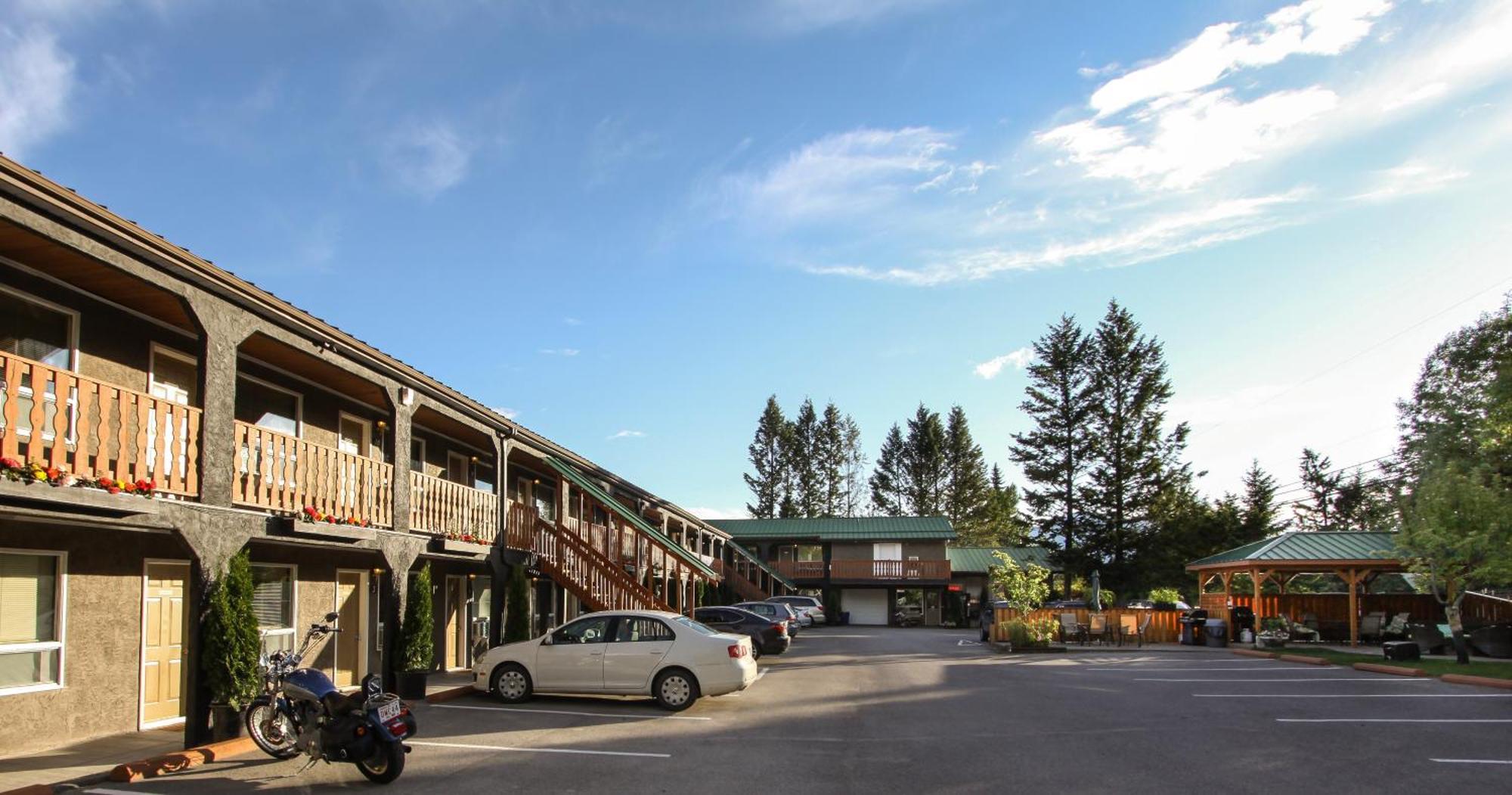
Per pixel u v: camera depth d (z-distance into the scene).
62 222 8.94
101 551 11.51
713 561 44.97
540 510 26.52
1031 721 13.22
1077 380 56.88
